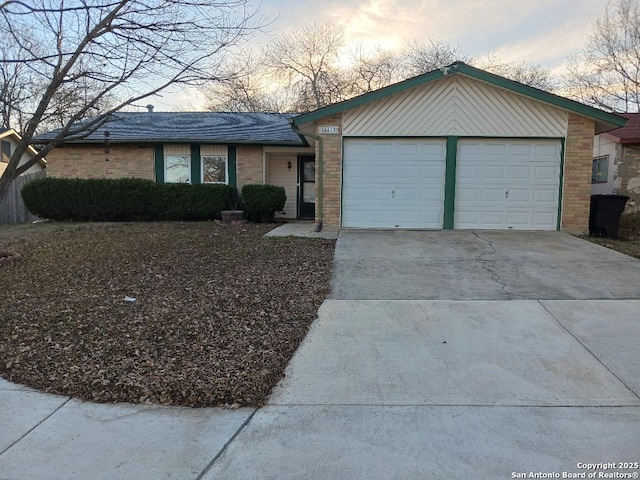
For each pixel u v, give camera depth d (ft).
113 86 25.86
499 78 34.78
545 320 17.46
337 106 36.01
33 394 12.26
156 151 50.67
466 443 10.13
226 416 11.30
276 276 23.32
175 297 19.79
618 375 13.24
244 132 51.98
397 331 16.57
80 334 15.81
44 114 29.17
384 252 29.09
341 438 10.36
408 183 37.11
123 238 34.27
